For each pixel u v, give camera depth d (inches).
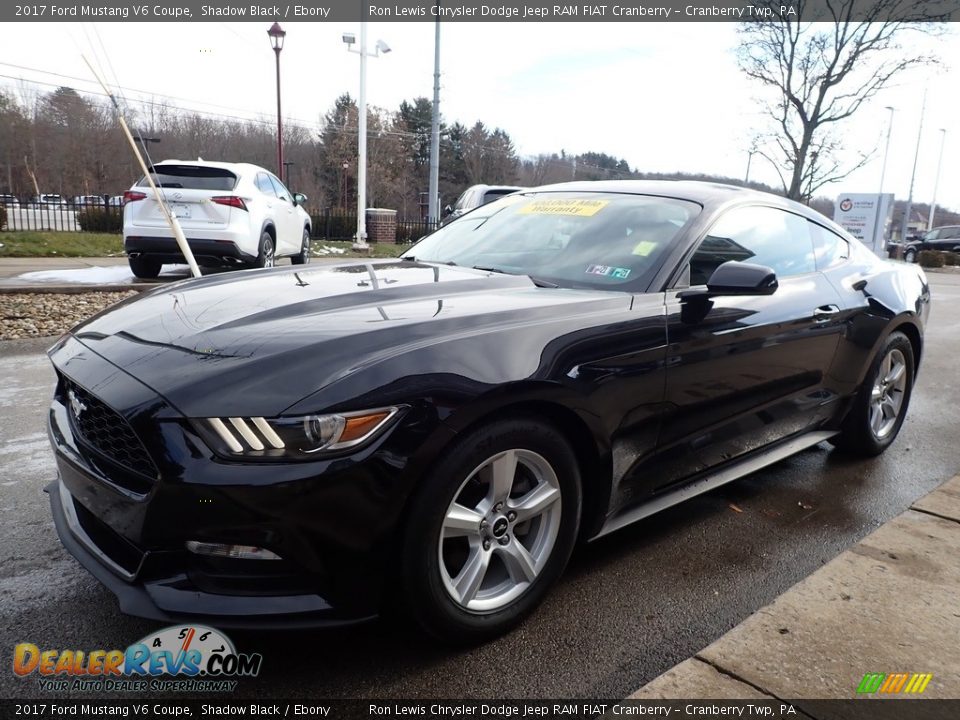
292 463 74.2
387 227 976.3
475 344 87.0
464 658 88.2
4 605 97.0
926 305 178.9
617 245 122.1
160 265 393.1
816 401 145.3
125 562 83.4
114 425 82.0
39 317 285.7
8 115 1665.8
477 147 2476.6
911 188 1955.0
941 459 170.2
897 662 86.7
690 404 112.3
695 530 126.6
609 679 85.1
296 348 81.7
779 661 86.4
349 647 89.7
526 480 93.7
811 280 143.8
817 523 131.1
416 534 80.8
